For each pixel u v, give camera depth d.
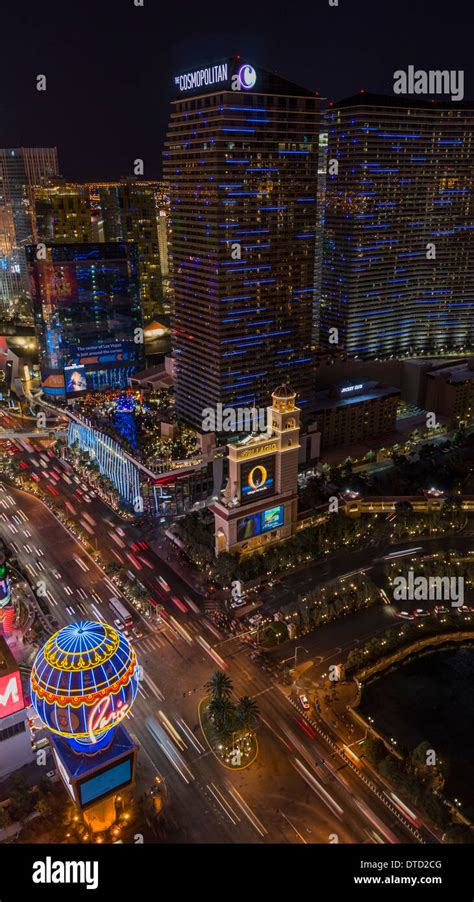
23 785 126.31
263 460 195.12
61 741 123.12
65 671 110.94
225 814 124.81
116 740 122.62
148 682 155.62
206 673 158.12
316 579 192.50
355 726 143.38
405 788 125.56
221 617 176.88
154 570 199.00
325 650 164.62
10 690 126.94
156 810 125.56
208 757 136.75
